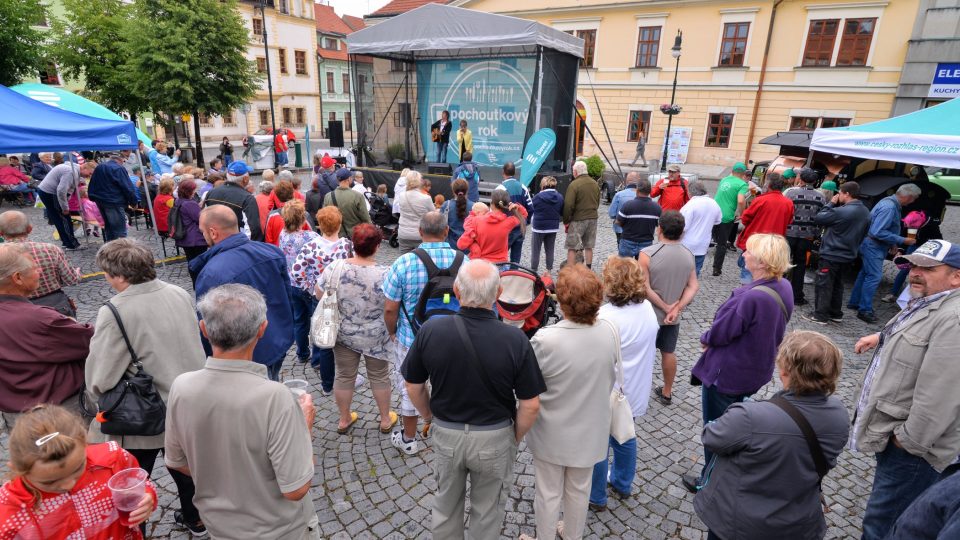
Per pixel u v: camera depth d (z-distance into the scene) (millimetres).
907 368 2244
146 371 2352
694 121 22828
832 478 3396
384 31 12273
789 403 1797
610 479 3225
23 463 1481
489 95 13273
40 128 5992
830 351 1735
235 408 1656
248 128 36719
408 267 3109
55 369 2490
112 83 18750
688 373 4781
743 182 7543
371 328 3414
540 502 2449
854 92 19719
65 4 18953
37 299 3074
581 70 24562
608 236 10336
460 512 2344
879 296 7207
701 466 3461
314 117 41719
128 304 2293
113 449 1789
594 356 2270
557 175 12312
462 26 11133
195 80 16656
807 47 20188
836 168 9539
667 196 7633
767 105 21391
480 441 2145
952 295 2174
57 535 1624
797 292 6742
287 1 37750
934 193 7633
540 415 2348
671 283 3705
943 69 17859
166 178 7562
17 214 3578
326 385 4172
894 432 2277
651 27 22609
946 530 1305
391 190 13320
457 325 2117
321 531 2818
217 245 3117
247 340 1687
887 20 18688
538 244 7258
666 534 2861
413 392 2254
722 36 21406
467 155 12586
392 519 2916
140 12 16312
